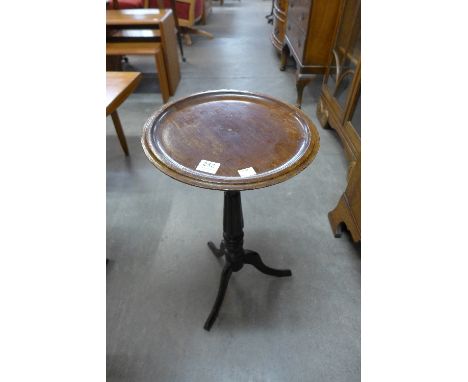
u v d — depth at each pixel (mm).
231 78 2826
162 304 1174
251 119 900
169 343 1062
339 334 1083
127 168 1823
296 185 1709
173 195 1645
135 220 1507
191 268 1297
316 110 2281
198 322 1120
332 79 1975
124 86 1516
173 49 2539
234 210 963
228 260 1100
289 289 1221
